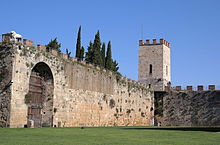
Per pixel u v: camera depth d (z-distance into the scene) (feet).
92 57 309.63
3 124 157.17
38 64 181.88
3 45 164.55
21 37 168.35
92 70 232.32
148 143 84.02
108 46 338.95
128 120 279.08
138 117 296.51
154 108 327.47
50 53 189.88
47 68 187.42
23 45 168.35
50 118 187.73
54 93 190.49
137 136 112.27
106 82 249.75
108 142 84.94
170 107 321.73
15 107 160.25
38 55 178.50
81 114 216.13
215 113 303.48
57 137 99.81
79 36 311.27
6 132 118.62
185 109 315.78
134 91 292.61
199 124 307.58
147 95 316.19
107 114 248.32
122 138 100.89
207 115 306.35
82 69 220.64
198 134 128.47
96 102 234.38
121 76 273.75
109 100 252.21
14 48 163.12
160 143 84.48
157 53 365.20
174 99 321.73
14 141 82.48
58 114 193.06
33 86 180.55
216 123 301.22
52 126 186.91
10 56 162.30
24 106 166.40
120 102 268.41
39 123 184.34
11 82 159.43
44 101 189.57
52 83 190.19
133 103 289.33
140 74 368.68
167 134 126.72
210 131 156.66
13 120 158.61
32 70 180.75
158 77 359.46
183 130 167.73
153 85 359.05
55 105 190.70
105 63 337.31
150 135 119.24
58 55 198.18
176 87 323.78
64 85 200.54
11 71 160.56
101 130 152.76
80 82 217.36
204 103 309.42
